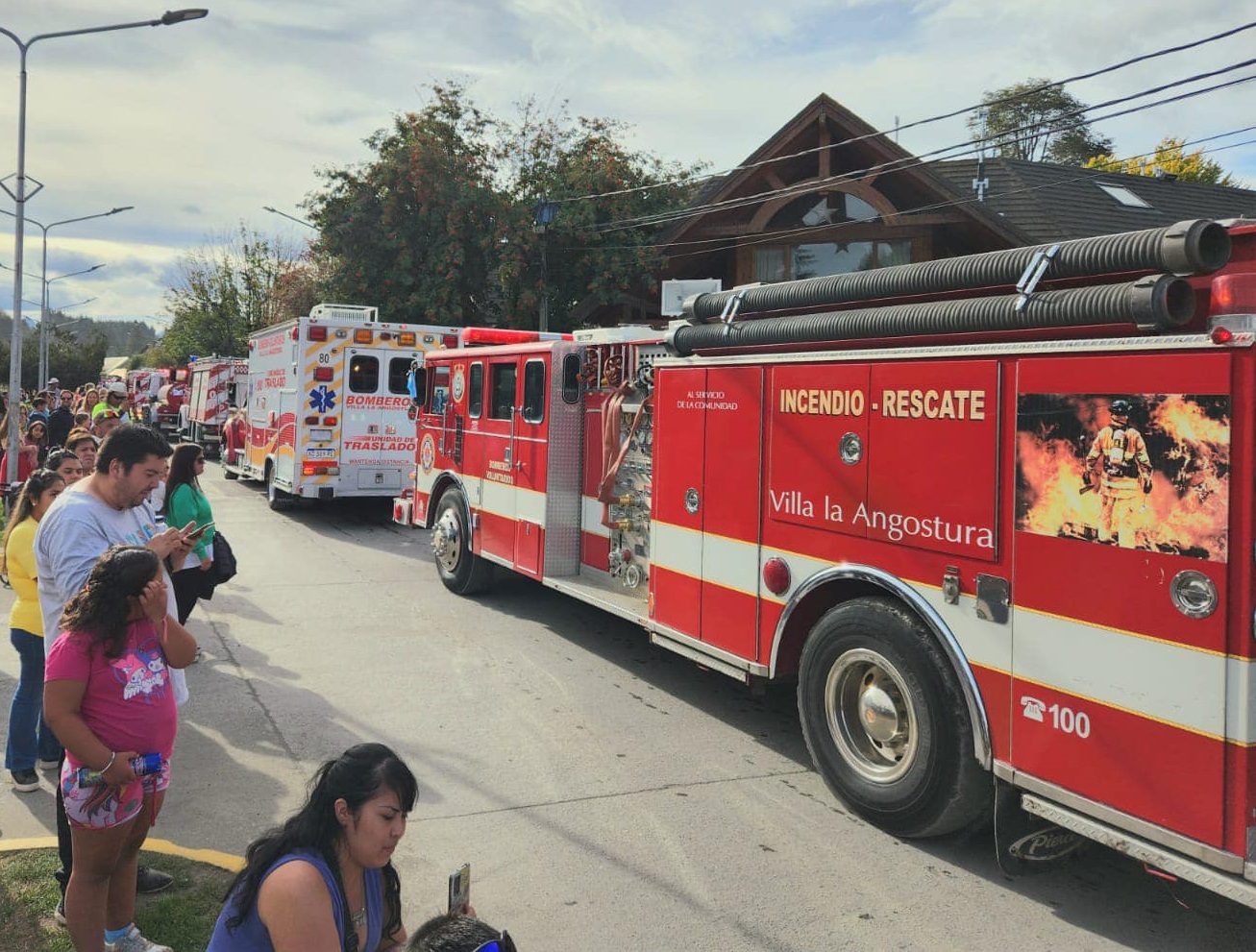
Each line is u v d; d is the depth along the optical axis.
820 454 4.92
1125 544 3.48
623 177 21.89
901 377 4.43
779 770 5.43
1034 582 3.82
